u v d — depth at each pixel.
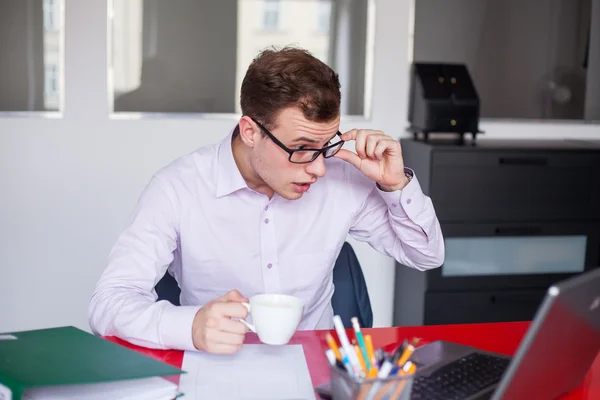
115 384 1.27
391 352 1.51
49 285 3.41
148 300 1.63
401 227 1.89
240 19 3.40
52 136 3.32
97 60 3.31
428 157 3.17
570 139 3.63
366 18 3.50
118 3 3.30
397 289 3.57
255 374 1.40
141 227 1.77
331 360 1.20
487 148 3.19
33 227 3.37
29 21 3.25
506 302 3.31
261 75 1.58
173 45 3.36
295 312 1.40
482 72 3.59
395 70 3.54
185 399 1.28
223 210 1.85
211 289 1.90
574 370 1.28
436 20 3.54
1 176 3.32
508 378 1.08
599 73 3.66
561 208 3.30
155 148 3.40
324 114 1.53
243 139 1.66
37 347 1.33
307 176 1.62
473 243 3.25
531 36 3.59
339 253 2.03
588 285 1.10
